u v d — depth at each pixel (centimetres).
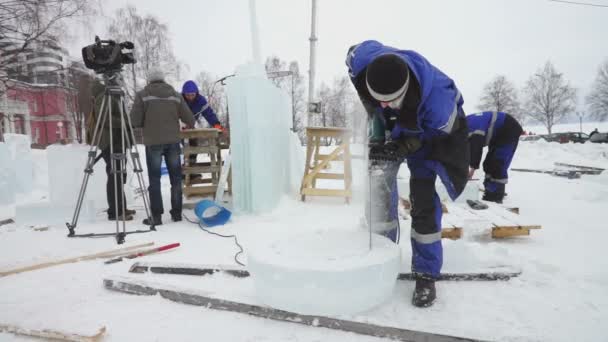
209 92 3161
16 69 1298
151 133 412
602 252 289
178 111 438
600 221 407
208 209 439
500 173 468
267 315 185
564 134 2494
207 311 195
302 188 508
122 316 191
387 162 220
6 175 599
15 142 656
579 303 198
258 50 432
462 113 210
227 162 467
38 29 1192
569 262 263
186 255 294
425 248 196
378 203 245
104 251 303
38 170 768
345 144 497
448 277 227
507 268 238
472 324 177
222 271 243
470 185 450
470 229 324
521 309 191
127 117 398
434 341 159
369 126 237
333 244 204
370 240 198
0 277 253
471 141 454
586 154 1309
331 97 3281
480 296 207
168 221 436
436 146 201
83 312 196
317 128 503
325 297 174
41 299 214
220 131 522
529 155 1357
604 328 172
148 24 2364
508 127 453
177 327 179
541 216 436
